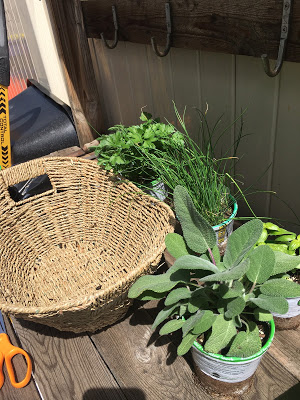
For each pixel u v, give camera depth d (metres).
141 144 1.25
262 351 0.77
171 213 1.10
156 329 1.10
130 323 1.13
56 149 1.97
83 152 1.77
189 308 0.81
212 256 0.86
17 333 1.16
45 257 1.37
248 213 1.42
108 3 1.55
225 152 1.39
